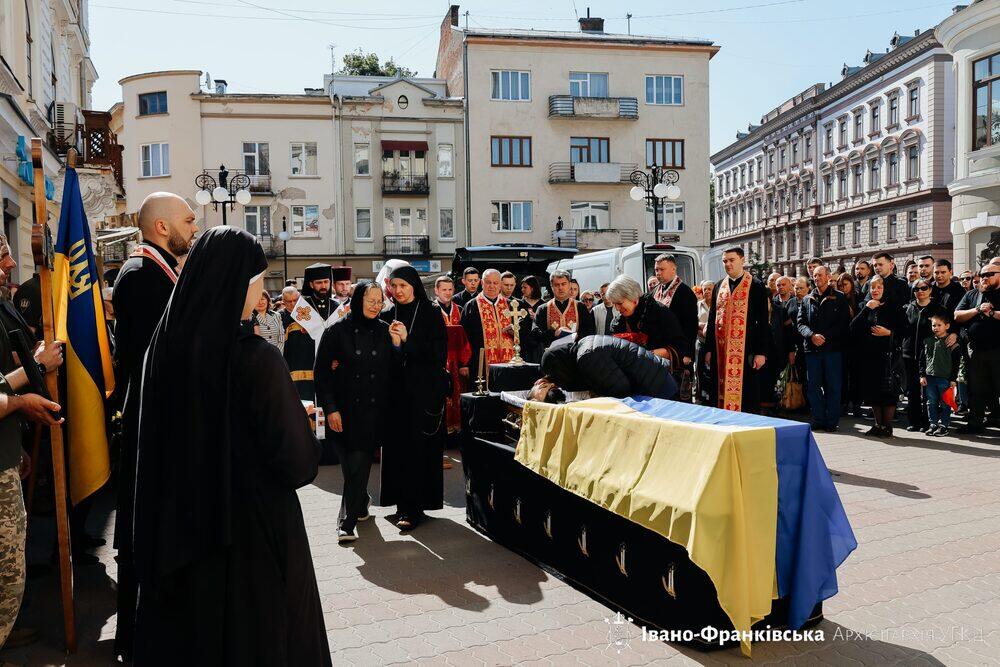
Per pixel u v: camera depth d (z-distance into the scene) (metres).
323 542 5.48
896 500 6.21
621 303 6.16
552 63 37.12
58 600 4.40
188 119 34.91
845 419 10.73
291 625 2.44
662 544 3.78
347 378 5.52
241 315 2.41
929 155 38.78
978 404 9.18
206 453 2.33
